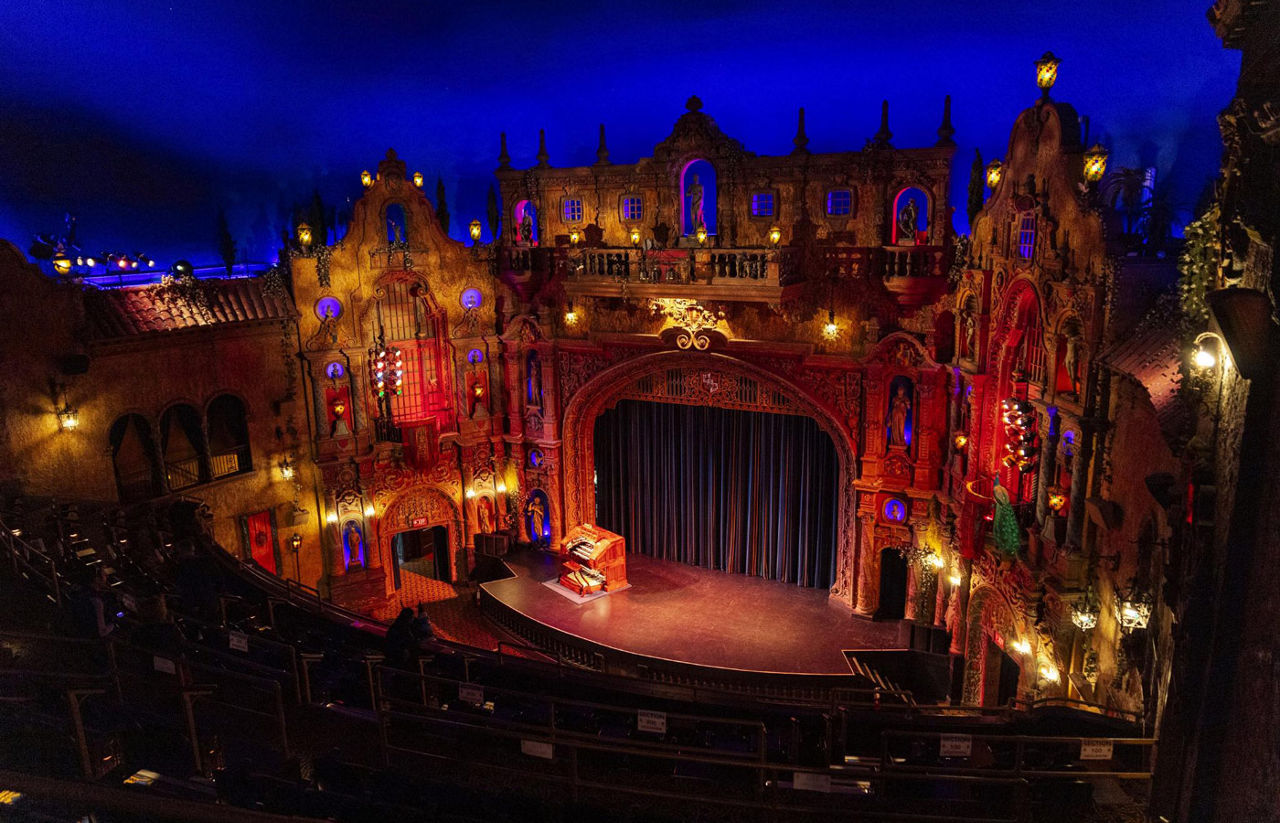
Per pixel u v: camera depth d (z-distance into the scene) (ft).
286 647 49.55
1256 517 30.01
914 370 100.48
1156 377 53.26
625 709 45.73
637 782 43.73
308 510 111.96
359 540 116.98
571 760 41.60
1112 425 65.05
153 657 44.01
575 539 117.60
